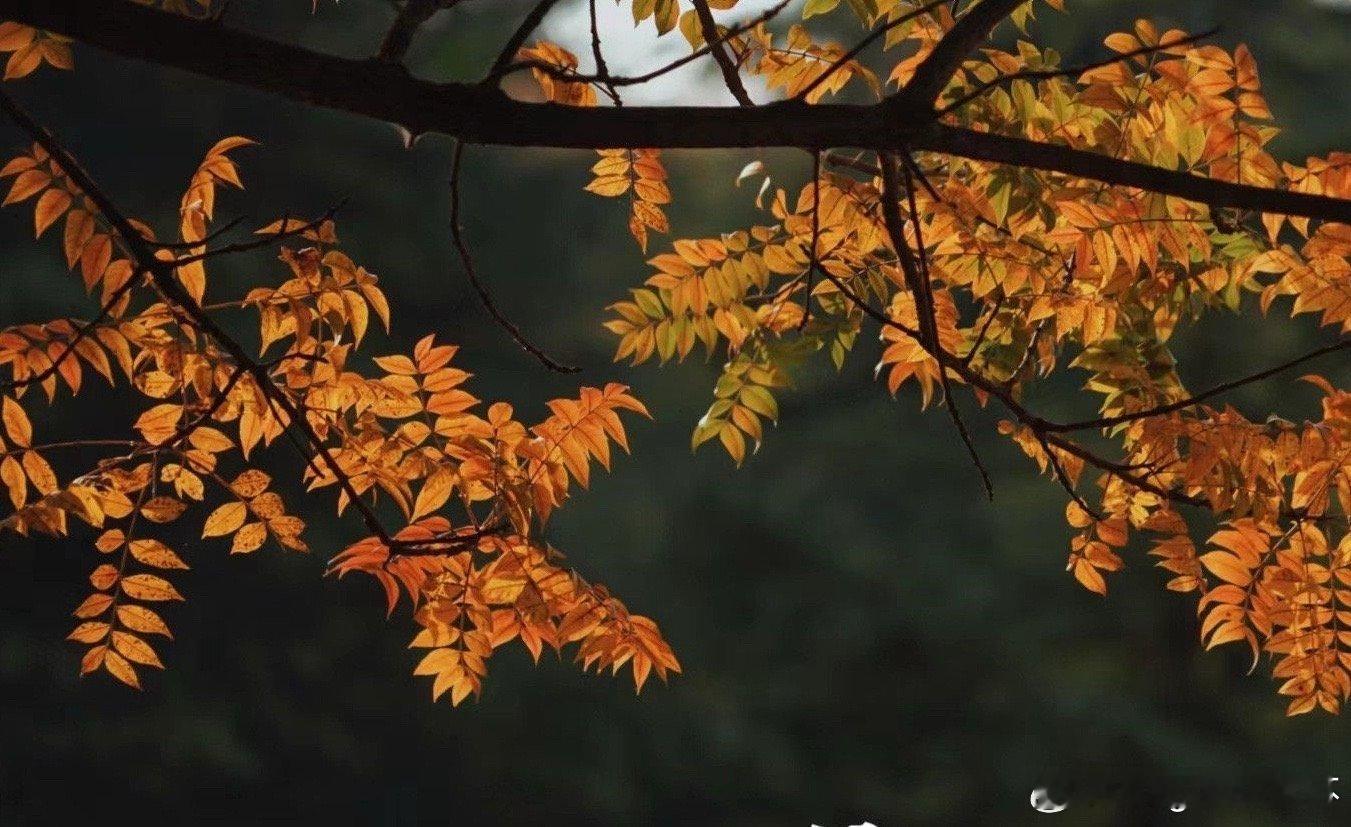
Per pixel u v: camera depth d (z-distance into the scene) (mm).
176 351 2969
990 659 21719
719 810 23594
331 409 3090
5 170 2781
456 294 23156
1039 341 3633
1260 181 3102
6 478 2877
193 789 20453
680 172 24828
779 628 23188
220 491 19188
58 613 19484
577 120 2402
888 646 22375
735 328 3650
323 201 21125
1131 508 3543
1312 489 3207
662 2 3281
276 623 20672
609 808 22766
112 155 19953
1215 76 3020
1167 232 2990
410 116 2375
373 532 2824
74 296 17812
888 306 3850
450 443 3129
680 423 24734
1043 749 20594
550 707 22828
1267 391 17672
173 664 20156
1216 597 3328
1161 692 20797
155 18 2287
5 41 2924
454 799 22453
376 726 21812
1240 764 19734
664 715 23156
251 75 2326
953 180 3236
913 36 3365
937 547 21984
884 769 22734
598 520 24062
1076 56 17531
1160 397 3520
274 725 20891
